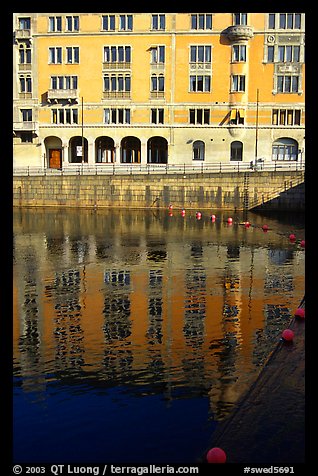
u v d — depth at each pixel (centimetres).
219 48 4934
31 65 5141
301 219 3600
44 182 4394
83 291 1554
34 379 887
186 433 693
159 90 5044
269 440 649
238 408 742
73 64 5100
